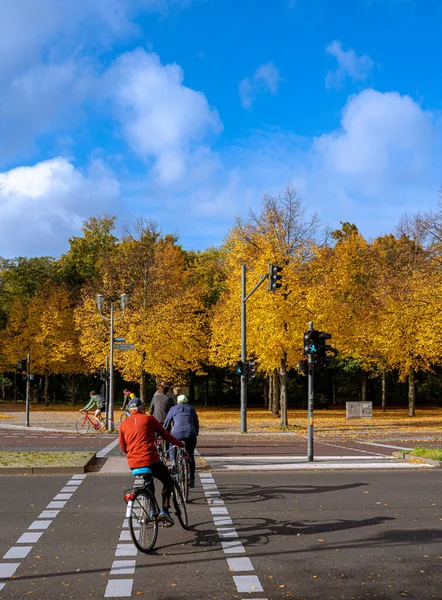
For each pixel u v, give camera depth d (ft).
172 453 37.86
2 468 48.98
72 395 191.52
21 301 197.98
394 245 173.47
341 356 141.79
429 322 110.22
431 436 92.68
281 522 31.09
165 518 26.27
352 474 49.75
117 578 22.13
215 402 219.61
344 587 20.99
